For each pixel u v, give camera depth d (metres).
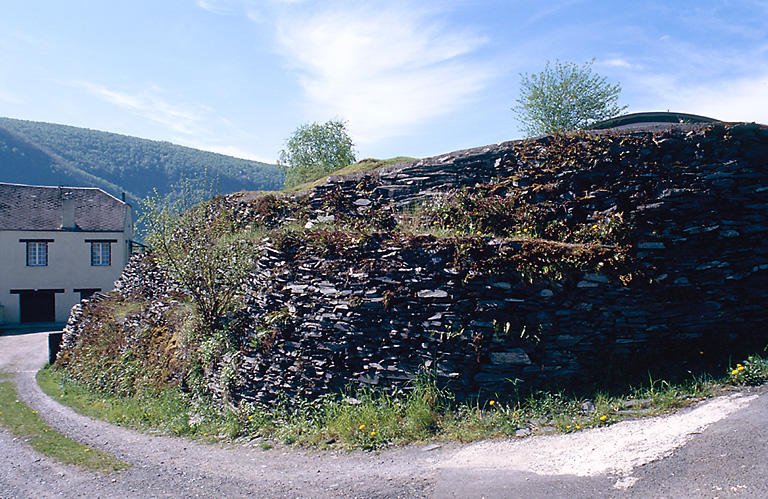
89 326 16.00
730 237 6.95
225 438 7.38
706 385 5.50
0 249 30.75
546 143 8.89
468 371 6.40
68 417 10.14
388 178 10.77
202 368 9.84
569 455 4.57
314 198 11.92
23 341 24.50
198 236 10.76
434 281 6.84
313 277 8.12
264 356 8.28
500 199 8.73
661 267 6.80
